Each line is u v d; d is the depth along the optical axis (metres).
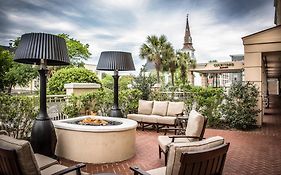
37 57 3.52
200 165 2.07
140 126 8.12
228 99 8.18
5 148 2.08
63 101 7.21
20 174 2.12
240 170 4.11
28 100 5.71
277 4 14.66
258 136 6.86
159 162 4.47
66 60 3.85
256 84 8.36
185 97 9.04
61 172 2.26
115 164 4.36
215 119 8.26
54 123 4.80
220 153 2.15
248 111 7.86
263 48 8.30
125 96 8.51
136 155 4.90
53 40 3.66
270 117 10.95
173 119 7.03
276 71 17.44
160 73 20.55
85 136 4.40
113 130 4.41
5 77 11.27
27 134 5.75
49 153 3.96
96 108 7.72
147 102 8.02
